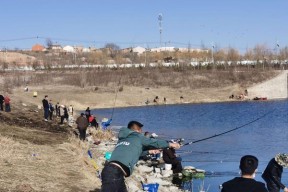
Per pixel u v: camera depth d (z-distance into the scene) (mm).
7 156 15828
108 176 8852
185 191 17766
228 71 108750
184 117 59781
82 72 101438
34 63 134000
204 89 100062
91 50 194500
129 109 78062
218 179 20188
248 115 60062
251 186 6836
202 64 116000
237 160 25578
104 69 109812
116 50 180500
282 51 125688
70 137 26188
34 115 41438
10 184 12172
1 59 152750
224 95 96500
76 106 81125
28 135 24625
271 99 94312
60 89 91500
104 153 23234
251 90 99562
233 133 40031
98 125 39188
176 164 20797
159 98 91750
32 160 16219
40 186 12695
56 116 43719
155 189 16109
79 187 13484
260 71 108250
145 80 101938
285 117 55969
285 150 29531
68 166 16406
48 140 23703
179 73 107125
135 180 17828
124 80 100562
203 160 25625
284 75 105062
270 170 12125
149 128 46562
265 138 36125
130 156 8969
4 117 33750
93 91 91500
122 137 9289
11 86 90500
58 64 134875
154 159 22797
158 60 145500
